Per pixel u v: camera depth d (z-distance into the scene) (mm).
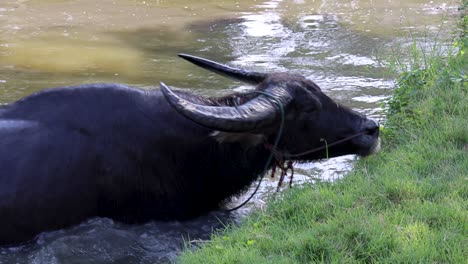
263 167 9930
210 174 9867
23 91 14680
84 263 8820
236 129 8609
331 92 14859
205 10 23297
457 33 18719
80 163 9328
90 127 9414
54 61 17094
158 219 9773
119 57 17609
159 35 19969
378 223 8023
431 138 10727
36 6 23656
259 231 8430
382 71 16406
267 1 24844
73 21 21547
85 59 17344
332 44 18922
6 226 9148
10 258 9008
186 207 9859
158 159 9594
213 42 19219
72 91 9633
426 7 23562
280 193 9820
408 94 12625
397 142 11172
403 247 7504
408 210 8398
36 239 9312
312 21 21703
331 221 8195
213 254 8086
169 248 9172
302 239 7820
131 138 9500
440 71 13539
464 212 8109
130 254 9023
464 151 10086
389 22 21406
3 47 18312
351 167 11047
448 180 9219
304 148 9797
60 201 9273
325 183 9773
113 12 22875
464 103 11766
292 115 9516
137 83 15414
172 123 9625
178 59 17484
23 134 9328
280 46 18766
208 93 14656
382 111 13164
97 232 9367
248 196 10547
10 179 9117
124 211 9625
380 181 9320
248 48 18578
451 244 7523
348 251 7605
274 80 9625
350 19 21891
